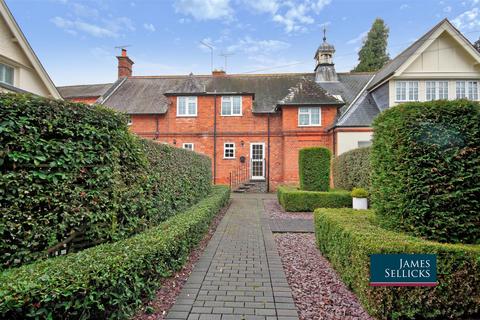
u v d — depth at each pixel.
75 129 3.06
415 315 2.67
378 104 14.43
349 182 10.23
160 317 2.63
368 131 13.27
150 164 4.65
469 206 3.12
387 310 2.60
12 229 2.48
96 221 3.27
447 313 2.62
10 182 2.48
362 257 2.78
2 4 7.74
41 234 2.70
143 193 4.32
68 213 2.94
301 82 16.47
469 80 13.22
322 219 4.54
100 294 2.11
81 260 2.35
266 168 15.93
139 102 16.92
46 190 2.75
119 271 2.28
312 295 3.16
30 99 2.70
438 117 3.25
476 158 3.15
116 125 3.65
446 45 13.23
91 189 3.21
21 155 2.55
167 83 18.80
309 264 4.19
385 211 3.54
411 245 2.70
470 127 3.20
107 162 3.44
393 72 12.98
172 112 16.33
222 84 18.11
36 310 1.84
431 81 13.33
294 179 15.12
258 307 2.85
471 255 2.63
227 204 10.46
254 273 3.79
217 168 16.14
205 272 3.81
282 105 15.11
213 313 2.72
